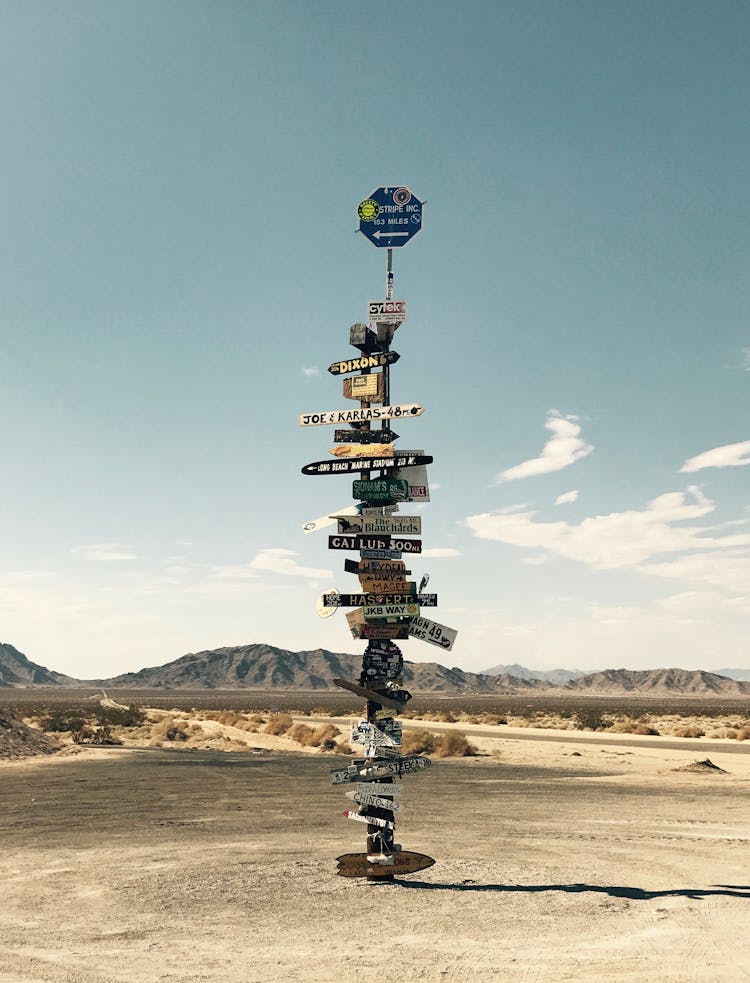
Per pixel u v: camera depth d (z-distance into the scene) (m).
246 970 8.06
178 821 18.23
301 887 11.62
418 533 12.23
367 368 12.62
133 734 48.28
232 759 34.31
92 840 15.86
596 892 11.21
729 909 10.28
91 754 35.41
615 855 14.08
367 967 8.12
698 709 125.06
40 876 12.60
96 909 10.55
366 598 11.98
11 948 8.89
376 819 12.13
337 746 40.38
